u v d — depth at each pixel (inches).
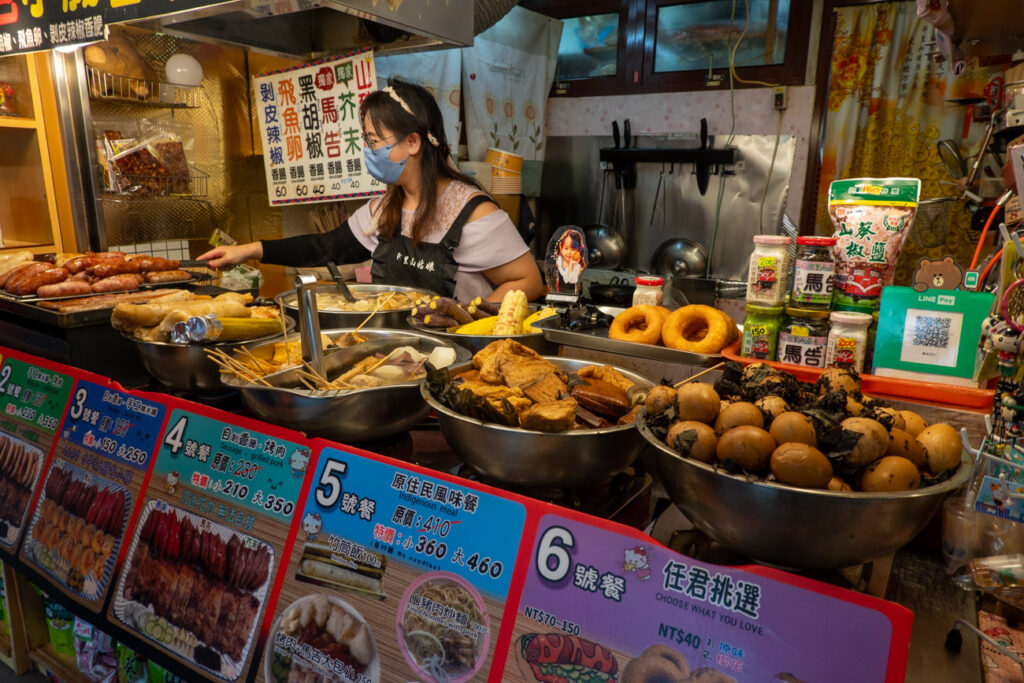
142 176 121.7
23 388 70.2
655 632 36.1
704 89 168.6
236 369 56.0
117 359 75.7
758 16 159.5
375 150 99.7
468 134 157.8
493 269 105.7
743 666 33.7
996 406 40.8
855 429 33.2
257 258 112.0
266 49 113.9
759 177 164.7
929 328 46.6
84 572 60.6
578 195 190.7
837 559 33.4
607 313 69.9
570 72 188.5
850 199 51.4
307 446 49.9
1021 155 36.7
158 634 54.8
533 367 50.1
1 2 80.7
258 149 145.5
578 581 38.5
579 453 41.7
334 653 46.2
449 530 43.1
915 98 145.7
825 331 50.8
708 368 53.6
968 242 143.5
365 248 119.6
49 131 113.8
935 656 35.8
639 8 171.6
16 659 78.2
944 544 41.6
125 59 121.8
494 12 121.7
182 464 55.8
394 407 51.4
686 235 176.2
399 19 70.9
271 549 49.9
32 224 121.0
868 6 146.7
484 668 40.6
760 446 32.7
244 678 49.8
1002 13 74.6
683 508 37.4
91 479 61.6
